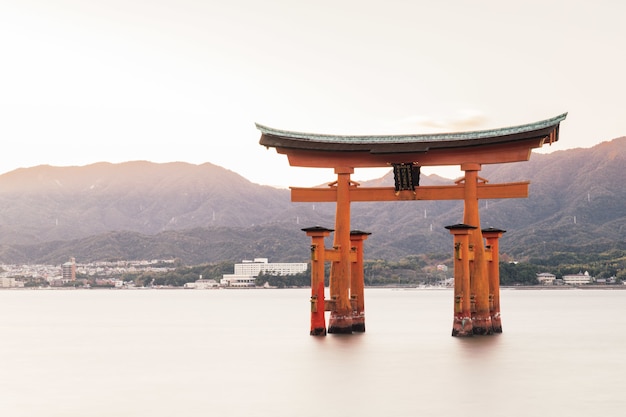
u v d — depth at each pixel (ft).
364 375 158.71
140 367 181.37
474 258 214.48
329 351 197.88
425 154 209.26
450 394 137.28
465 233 207.31
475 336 218.38
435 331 282.97
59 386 152.15
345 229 219.82
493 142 201.46
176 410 125.08
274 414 121.29
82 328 356.38
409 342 220.84
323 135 209.56
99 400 135.23
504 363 175.63
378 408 125.49
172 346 239.71
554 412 122.21
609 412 122.31
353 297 234.17
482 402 130.31
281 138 211.00
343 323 225.56
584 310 533.55
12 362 196.44
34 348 239.30
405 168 209.15
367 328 306.55
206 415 121.19
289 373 162.91
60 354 217.77
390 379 153.58
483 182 210.18
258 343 239.91
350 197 217.56
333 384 148.36
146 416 120.98
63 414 123.54
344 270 222.07
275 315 488.85
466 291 213.05
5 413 124.77
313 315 222.48
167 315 504.84
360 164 215.31
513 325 341.00
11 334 312.29
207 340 262.67
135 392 143.02
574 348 219.00
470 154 207.51
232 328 336.70
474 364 173.68
